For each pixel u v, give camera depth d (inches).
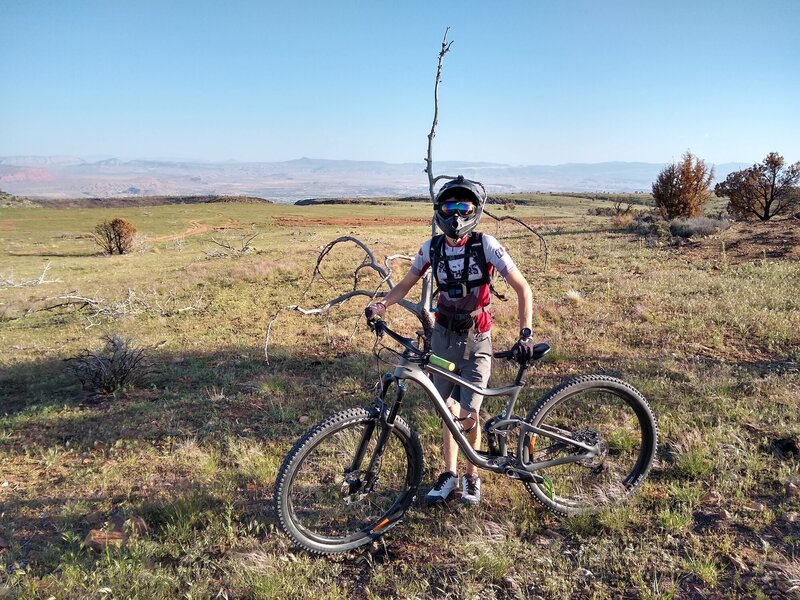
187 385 300.4
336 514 146.1
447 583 119.6
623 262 602.9
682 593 110.7
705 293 408.8
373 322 134.1
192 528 147.3
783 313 329.1
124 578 124.0
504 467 135.8
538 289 488.1
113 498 171.8
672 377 236.5
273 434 214.7
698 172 1051.9
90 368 304.7
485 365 138.3
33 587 120.6
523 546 129.0
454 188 125.6
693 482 150.6
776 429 175.3
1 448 224.1
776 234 664.4
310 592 117.6
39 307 679.1
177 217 2851.9
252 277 708.7
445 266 131.1
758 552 120.6
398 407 129.5
